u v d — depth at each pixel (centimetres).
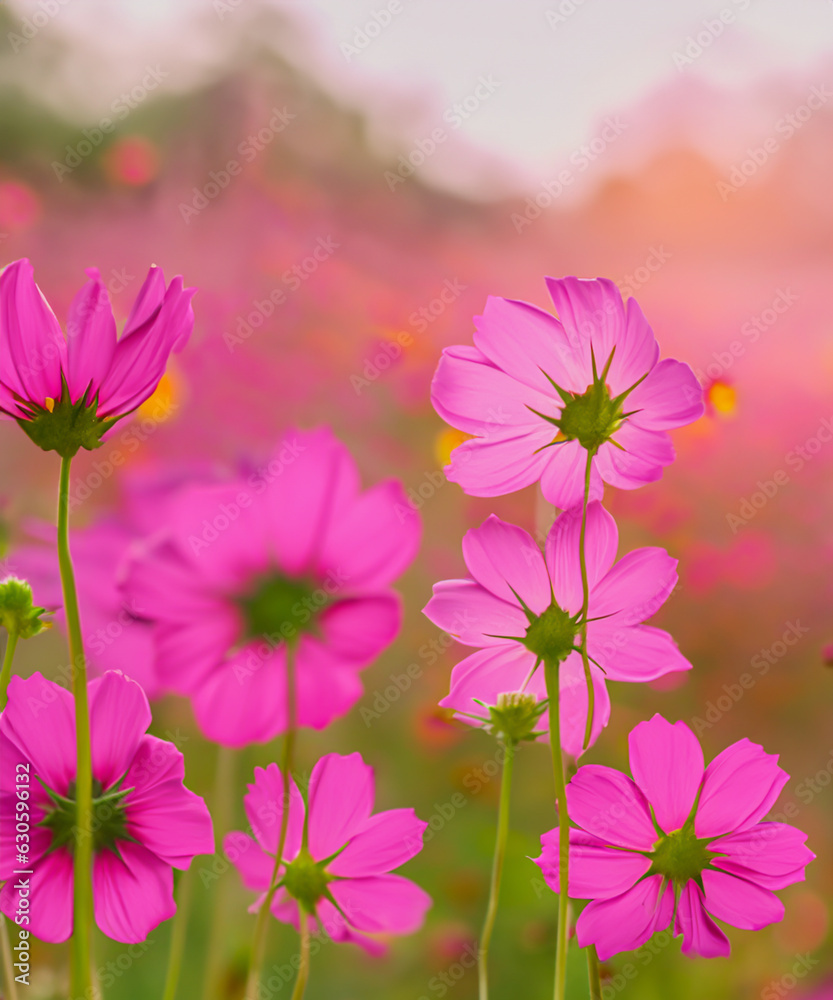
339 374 384
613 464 102
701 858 100
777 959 175
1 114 723
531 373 101
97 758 99
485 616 101
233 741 94
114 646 99
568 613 101
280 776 102
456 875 196
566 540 101
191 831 99
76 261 497
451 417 101
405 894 102
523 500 315
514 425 101
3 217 507
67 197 575
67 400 97
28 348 97
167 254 509
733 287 543
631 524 345
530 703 101
